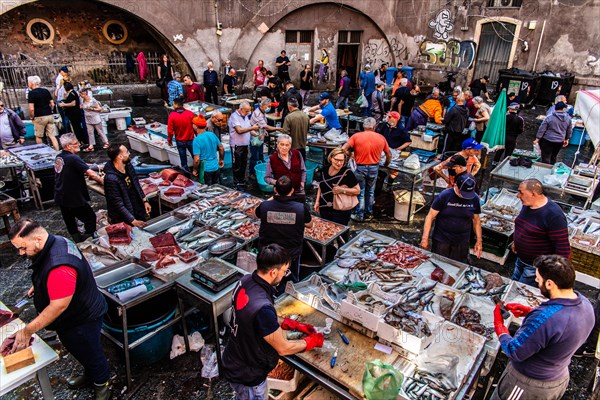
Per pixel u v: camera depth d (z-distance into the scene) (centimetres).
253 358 260
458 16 1708
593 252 482
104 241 439
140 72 1532
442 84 1667
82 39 1495
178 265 402
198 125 667
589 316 247
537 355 257
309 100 1623
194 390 368
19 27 1388
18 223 282
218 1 1482
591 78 1482
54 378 380
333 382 283
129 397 359
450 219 438
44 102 861
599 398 343
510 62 1636
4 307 343
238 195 622
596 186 582
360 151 641
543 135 816
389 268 420
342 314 325
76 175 524
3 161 666
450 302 360
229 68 1474
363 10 1741
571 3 1460
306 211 411
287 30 1673
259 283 259
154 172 725
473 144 572
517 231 411
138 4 1370
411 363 292
